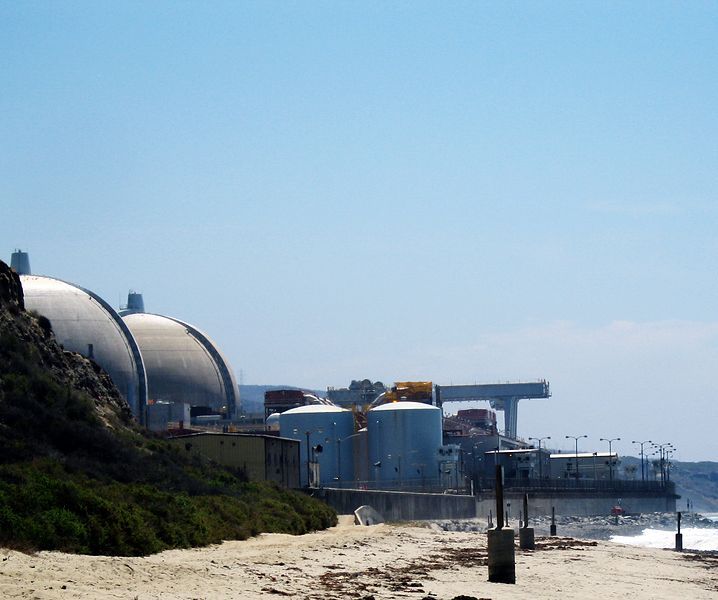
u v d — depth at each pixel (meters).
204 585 73.62
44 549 85.19
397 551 122.62
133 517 102.62
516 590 86.75
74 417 169.38
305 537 140.62
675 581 105.38
